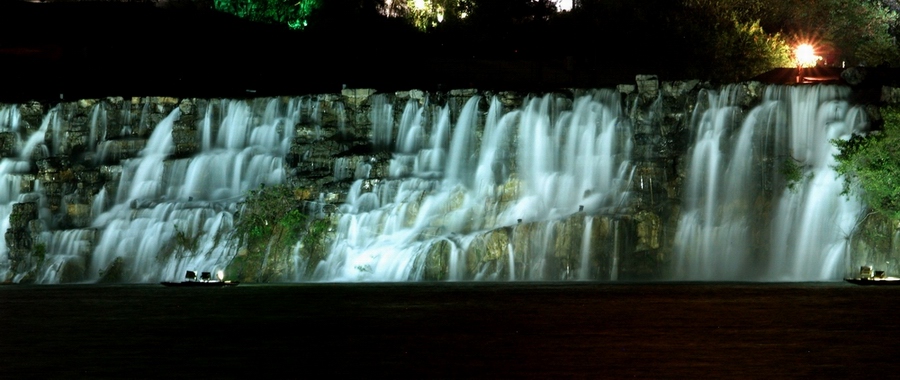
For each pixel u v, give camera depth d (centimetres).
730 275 5794
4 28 9112
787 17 9431
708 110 6247
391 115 6694
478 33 9688
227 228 5988
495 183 6172
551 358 2636
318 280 5778
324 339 3014
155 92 8388
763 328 3183
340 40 9506
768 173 6006
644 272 5656
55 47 8850
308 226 5916
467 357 2664
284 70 8919
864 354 2677
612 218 5631
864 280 5025
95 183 6581
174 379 2405
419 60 9144
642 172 6003
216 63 8906
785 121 6150
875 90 6231
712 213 5972
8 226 6322
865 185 5578
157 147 6888
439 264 5562
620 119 6341
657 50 8756
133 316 3675
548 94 6444
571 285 5059
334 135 6656
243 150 6669
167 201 6300
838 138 5888
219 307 3991
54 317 3662
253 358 2688
